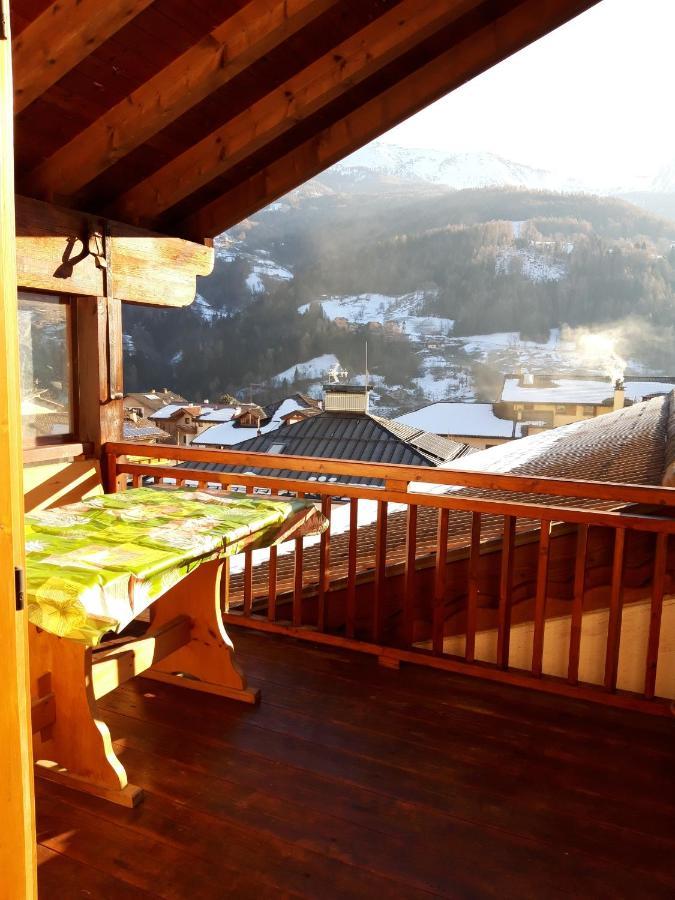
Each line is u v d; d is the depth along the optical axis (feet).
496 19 11.25
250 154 13.61
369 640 10.94
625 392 136.87
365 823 6.72
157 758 7.77
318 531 9.88
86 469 13.26
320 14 9.93
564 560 10.05
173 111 10.94
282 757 7.85
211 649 9.31
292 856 6.24
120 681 7.91
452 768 7.70
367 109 12.82
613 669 9.18
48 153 11.93
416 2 10.12
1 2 3.43
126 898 5.71
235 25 9.99
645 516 8.78
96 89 10.85
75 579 5.92
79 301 13.10
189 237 15.42
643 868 6.18
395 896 5.79
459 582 10.66
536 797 7.20
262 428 126.31
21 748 3.84
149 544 7.17
